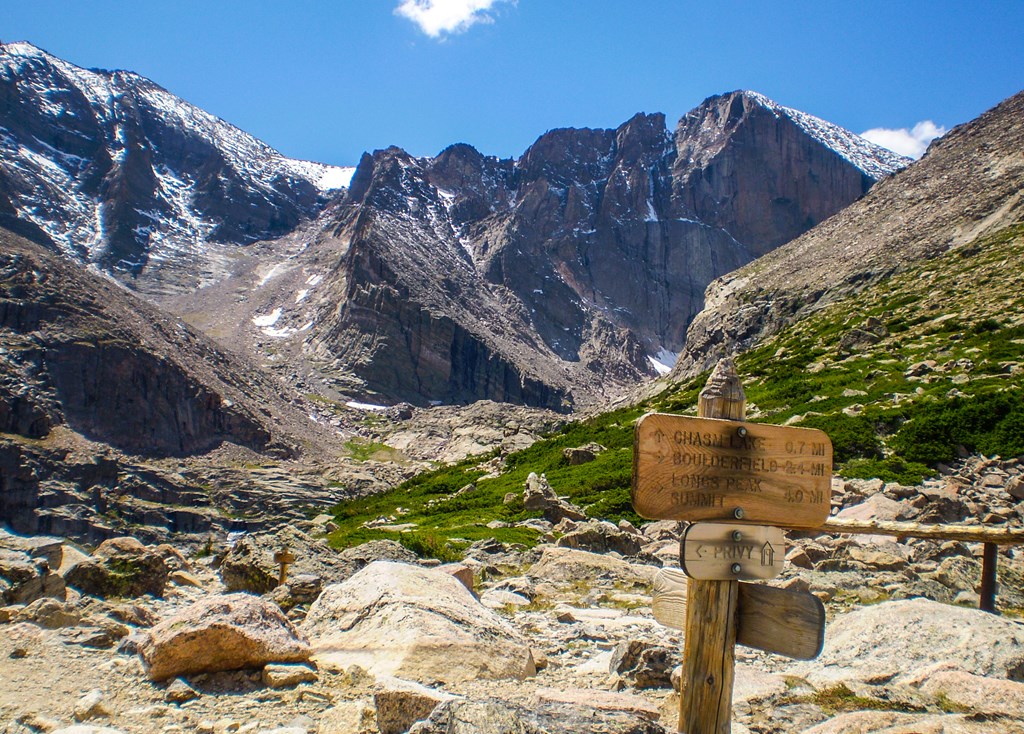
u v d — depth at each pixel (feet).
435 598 38.32
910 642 36.42
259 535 67.21
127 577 52.49
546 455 222.89
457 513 149.59
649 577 67.82
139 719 27.25
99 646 35.55
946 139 430.20
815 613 22.20
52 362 489.67
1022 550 74.23
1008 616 53.67
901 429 126.41
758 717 29.66
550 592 62.69
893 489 96.48
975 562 65.00
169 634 31.24
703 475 22.71
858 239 366.02
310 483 443.32
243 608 33.14
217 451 511.81
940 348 174.19
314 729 26.61
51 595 44.62
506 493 166.81
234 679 31.24
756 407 167.94
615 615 53.57
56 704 28.32
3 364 466.29
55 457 410.93
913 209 361.71
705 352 352.08
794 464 23.66
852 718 27.76
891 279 290.76
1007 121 397.39
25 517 371.56
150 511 395.75
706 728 22.81
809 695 31.45
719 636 22.97
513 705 22.02
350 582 40.60
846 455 123.85
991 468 107.96
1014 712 28.94
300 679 31.32
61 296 535.19
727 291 418.31
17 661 32.78
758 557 23.21
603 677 36.58
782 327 312.91
